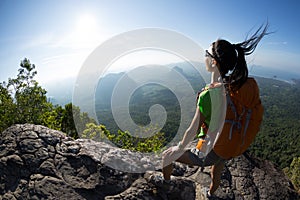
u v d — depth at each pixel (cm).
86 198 266
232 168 397
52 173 281
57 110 754
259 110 207
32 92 737
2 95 726
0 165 285
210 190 291
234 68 200
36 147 306
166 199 270
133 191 271
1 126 682
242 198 344
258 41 202
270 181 384
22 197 259
